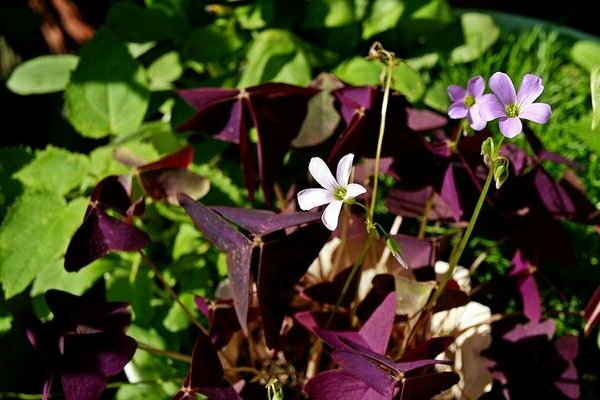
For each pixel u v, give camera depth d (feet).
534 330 1.86
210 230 1.72
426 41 2.37
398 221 2.01
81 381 1.68
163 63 2.35
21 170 2.00
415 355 1.73
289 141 1.91
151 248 2.19
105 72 2.08
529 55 2.42
